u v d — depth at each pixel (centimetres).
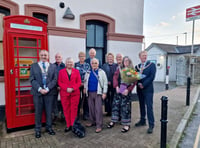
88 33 597
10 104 370
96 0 581
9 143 328
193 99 730
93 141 339
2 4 441
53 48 514
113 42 623
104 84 391
